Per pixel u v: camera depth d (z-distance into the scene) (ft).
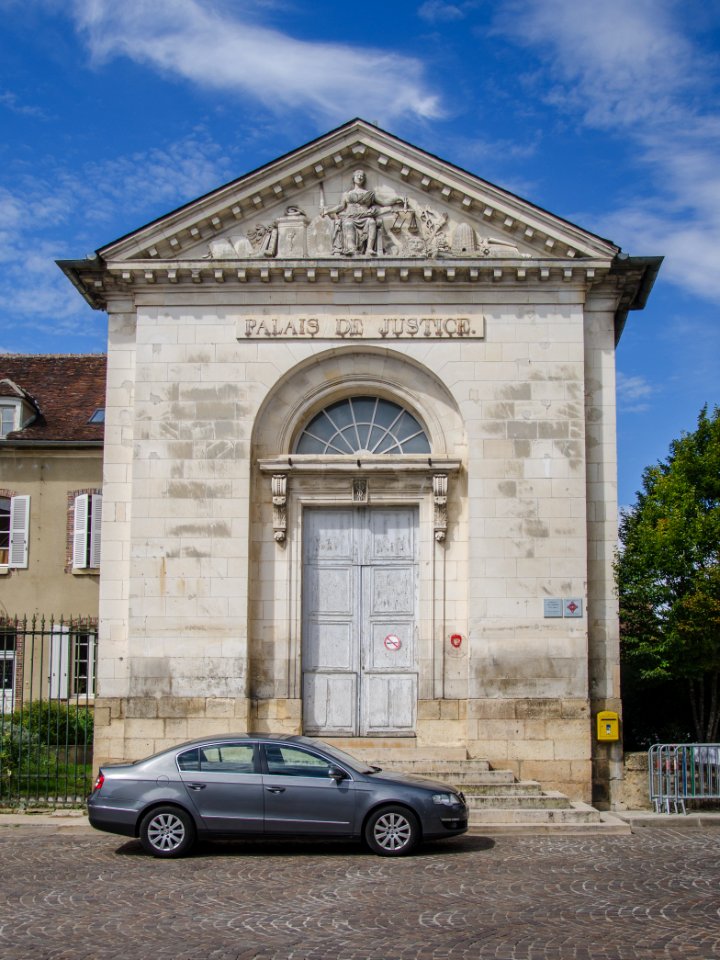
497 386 67.15
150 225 67.46
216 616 65.67
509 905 37.96
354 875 43.04
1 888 41.55
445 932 34.45
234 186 67.51
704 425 73.10
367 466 67.00
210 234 68.44
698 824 56.70
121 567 67.26
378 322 67.72
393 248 67.87
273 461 67.26
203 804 46.91
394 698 67.46
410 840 46.88
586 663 64.64
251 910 37.60
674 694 74.49
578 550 65.67
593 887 40.81
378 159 67.82
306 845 49.88
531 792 59.67
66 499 111.34
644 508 71.05
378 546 68.69
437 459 66.80
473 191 67.26
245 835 46.73
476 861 45.96
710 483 70.59
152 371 67.82
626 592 66.03
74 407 116.78
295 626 66.95
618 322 74.49
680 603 64.75
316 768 47.50
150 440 67.26
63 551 110.42
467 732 64.39
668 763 61.21
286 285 68.18
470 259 66.74
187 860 46.47
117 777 47.60
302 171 67.72
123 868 45.01
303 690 67.56
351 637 68.08
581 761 63.67
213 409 67.46
